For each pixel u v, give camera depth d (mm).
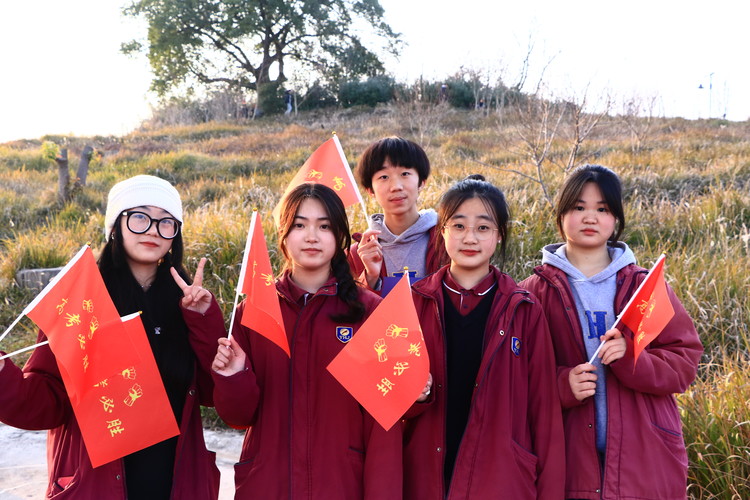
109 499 2113
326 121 29688
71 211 10273
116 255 2365
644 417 2408
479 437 2338
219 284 6098
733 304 5043
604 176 2621
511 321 2438
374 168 3277
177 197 2467
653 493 2330
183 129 26359
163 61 39281
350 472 2293
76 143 22266
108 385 2129
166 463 2299
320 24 39250
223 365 2207
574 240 2658
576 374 2398
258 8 38906
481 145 16375
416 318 2262
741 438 3201
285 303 2453
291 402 2320
